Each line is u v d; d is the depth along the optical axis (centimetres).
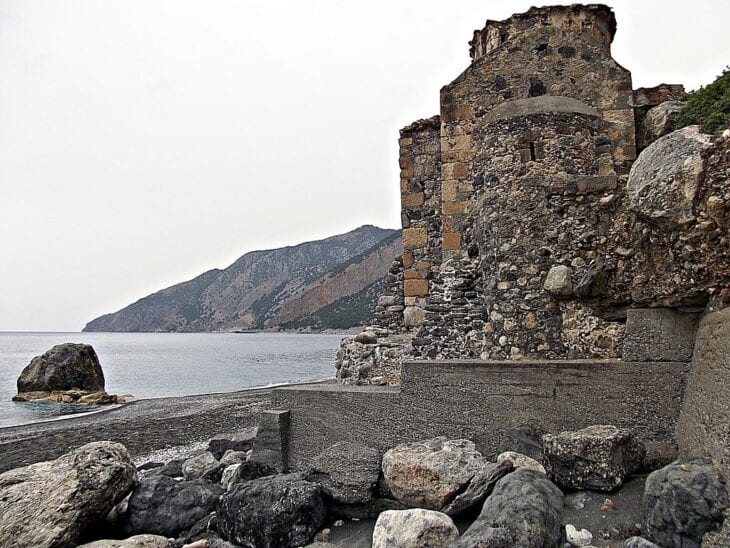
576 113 1017
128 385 4491
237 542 638
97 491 686
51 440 1967
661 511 464
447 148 1237
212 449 1062
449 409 709
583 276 720
